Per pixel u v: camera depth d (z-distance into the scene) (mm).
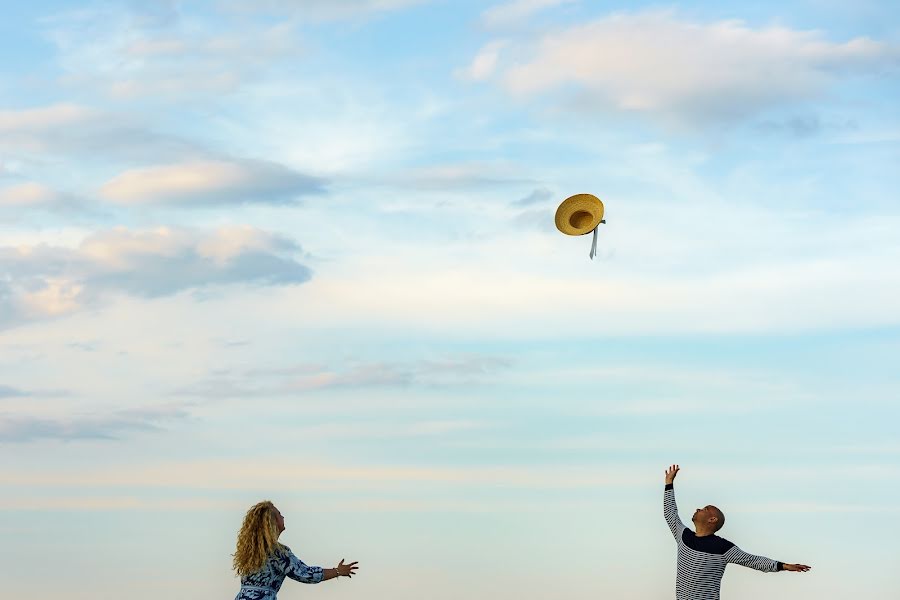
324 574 13945
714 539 14125
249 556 13688
